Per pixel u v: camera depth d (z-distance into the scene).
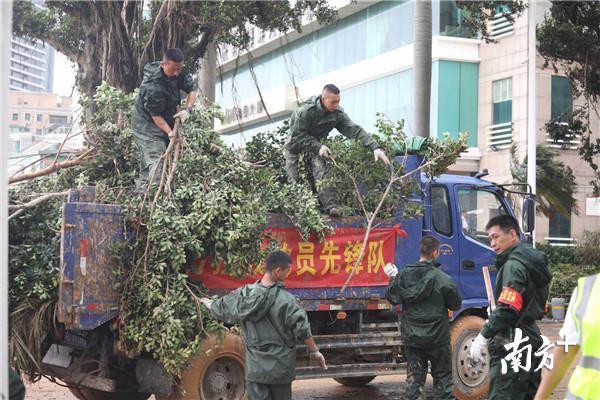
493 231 5.88
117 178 7.73
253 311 5.54
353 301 8.10
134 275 6.59
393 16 27.81
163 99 7.48
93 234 6.48
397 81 27.41
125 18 14.52
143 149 7.53
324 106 8.33
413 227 8.69
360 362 8.52
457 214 9.23
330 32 31.53
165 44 14.39
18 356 6.61
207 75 17.98
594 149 24.00
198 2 14.67
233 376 7.08
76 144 9.91
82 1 14.90
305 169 8.44
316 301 7.83
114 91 8.06
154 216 6.64
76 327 6.36
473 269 9.28
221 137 7.91
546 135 26.14
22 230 6.95
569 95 26.70
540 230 26.23
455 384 8.88
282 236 7.57
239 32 16.08
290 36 33.09
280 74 34.59
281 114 33.47
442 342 7.25
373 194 8.37
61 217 6.67
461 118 27.27
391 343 8.44
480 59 27.45
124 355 6.96
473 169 27.52
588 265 23.61
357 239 8.12
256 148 8.87
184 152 7.36
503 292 5.57
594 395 2.93
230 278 7.19
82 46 16.59
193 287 6.79
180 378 6.74
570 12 20.41
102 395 8.20
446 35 27.27
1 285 3.45
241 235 6.75
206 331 6.64
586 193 27.23
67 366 7.37
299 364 7.90
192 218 6.71
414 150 8.70
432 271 7.27
